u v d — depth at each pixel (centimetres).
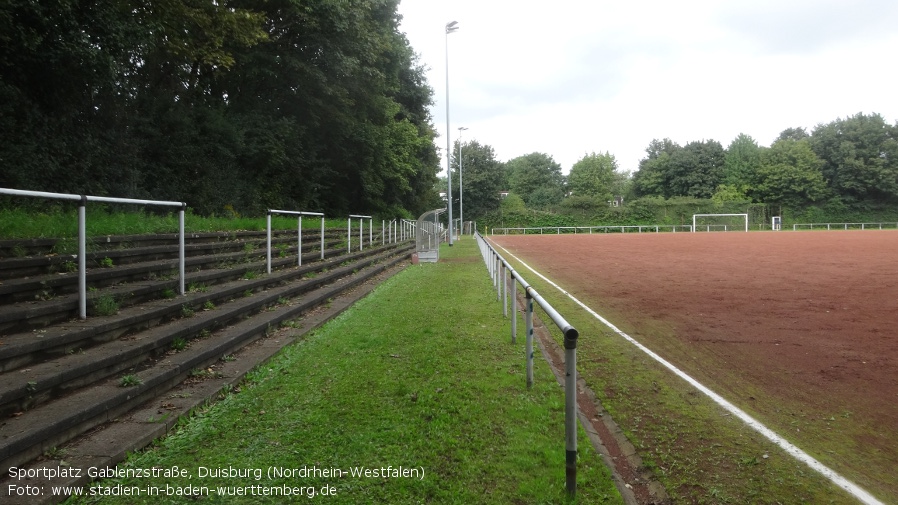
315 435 427
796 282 1338
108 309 583
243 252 1022
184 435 425
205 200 1750
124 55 1345
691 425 461
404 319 879
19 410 393
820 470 382
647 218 6303
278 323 785
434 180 4838
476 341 727
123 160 1452
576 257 2233
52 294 577
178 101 1822
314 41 2183
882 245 2719
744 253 2308
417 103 4356
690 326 847
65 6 1087
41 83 1222
